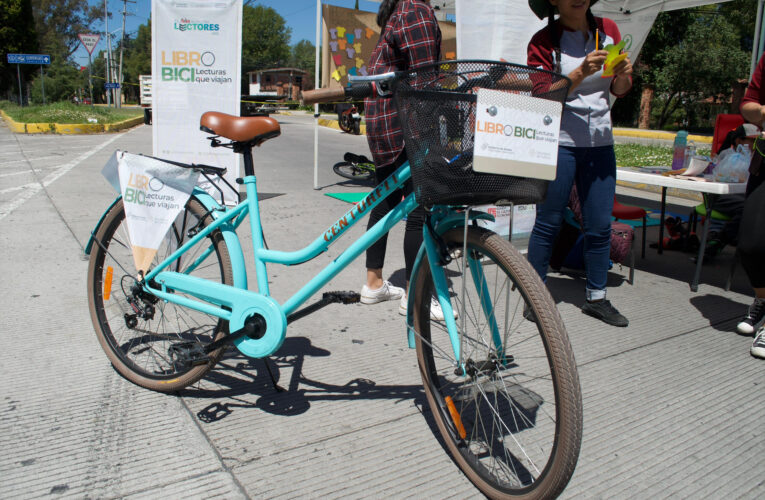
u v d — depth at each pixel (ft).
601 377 8.87
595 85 10.02
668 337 10.46
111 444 6.82
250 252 15.06
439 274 6.16
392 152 9.42
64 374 8.50
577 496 6.14
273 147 43.39
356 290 12.52
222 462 6.54
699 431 7.43
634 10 18.44
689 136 54.29
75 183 24.27
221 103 18.66
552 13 9.68
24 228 16.70
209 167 7.91
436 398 6.91
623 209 14.92
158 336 9.53
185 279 7.77
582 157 10.28
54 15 192.95
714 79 77.00
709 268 15.07
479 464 6.24
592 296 11.27
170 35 18.29
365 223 18.44
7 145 41.24
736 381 8.81
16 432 7.00
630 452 6.96
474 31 13.14
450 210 6.09
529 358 9.12
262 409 7.72
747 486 6.37
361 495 6.05
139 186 8.01
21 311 10.78
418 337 6.99
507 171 5.22
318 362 9.15
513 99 5.17
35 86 117.08
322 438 7.08
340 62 23.39
